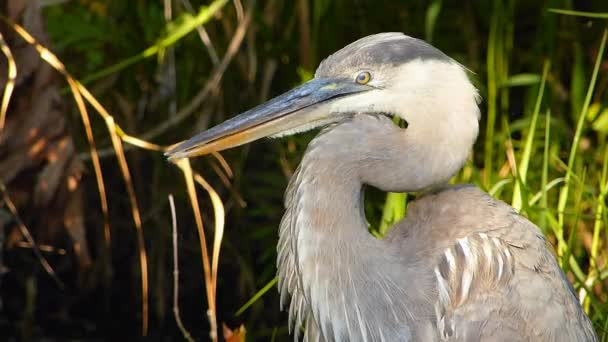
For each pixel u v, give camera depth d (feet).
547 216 29.99
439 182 24.50
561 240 29.84
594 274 30.19
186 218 39.52
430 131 24.16
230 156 39.09
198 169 39.32
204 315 39.17
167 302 39.34
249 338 37.78
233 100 39.09
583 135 36.22
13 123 34.47
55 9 39.24
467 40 39.27
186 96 39.34
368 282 24.17
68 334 39.01
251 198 39.50
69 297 39.47
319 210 24.18
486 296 24.02
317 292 24.41
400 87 24.41
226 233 39.34
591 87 29.99
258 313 38.40
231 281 39.32
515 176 30.01
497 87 36.50
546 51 37.63
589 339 25.22
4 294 39.01
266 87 38.40
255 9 38.14
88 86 39.50
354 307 24.30
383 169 24.21
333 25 38.63
